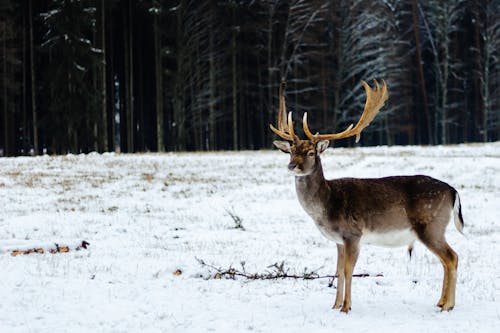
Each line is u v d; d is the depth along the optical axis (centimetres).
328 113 7550
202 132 7656
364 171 3375
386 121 7175
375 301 1010
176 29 6606
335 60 7656
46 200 2348
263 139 7300
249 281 1141
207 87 7056
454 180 3036
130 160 4109
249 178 3209
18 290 1020
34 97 5691
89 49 5316
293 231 1808
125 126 7350
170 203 2395
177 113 6681
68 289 1038
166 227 1848
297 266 1292
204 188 2819
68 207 2198
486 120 7462
